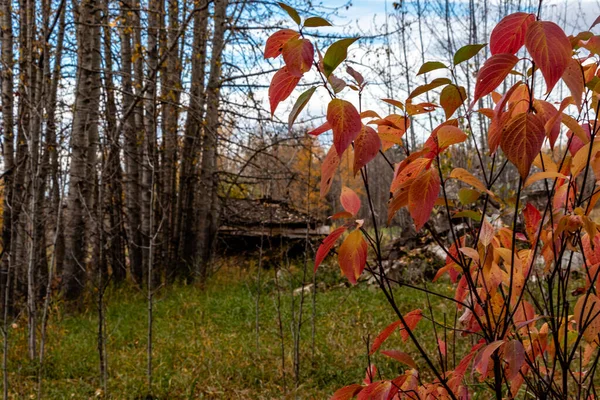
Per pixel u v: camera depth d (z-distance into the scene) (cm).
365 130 99
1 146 836
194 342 646
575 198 124
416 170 108
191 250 1178
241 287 1015
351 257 115
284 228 1205
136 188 1117
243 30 962
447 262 142
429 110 115
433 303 732
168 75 930
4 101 793
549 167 122
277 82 98
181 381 506
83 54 783
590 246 126
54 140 730
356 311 739
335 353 563
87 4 736
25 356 590
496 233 138
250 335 680
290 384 499
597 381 273
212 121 1011
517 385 132
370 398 120
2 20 815
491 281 121
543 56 84
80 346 641
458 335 523
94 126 831
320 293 882
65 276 834
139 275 1085
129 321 786
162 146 1091
